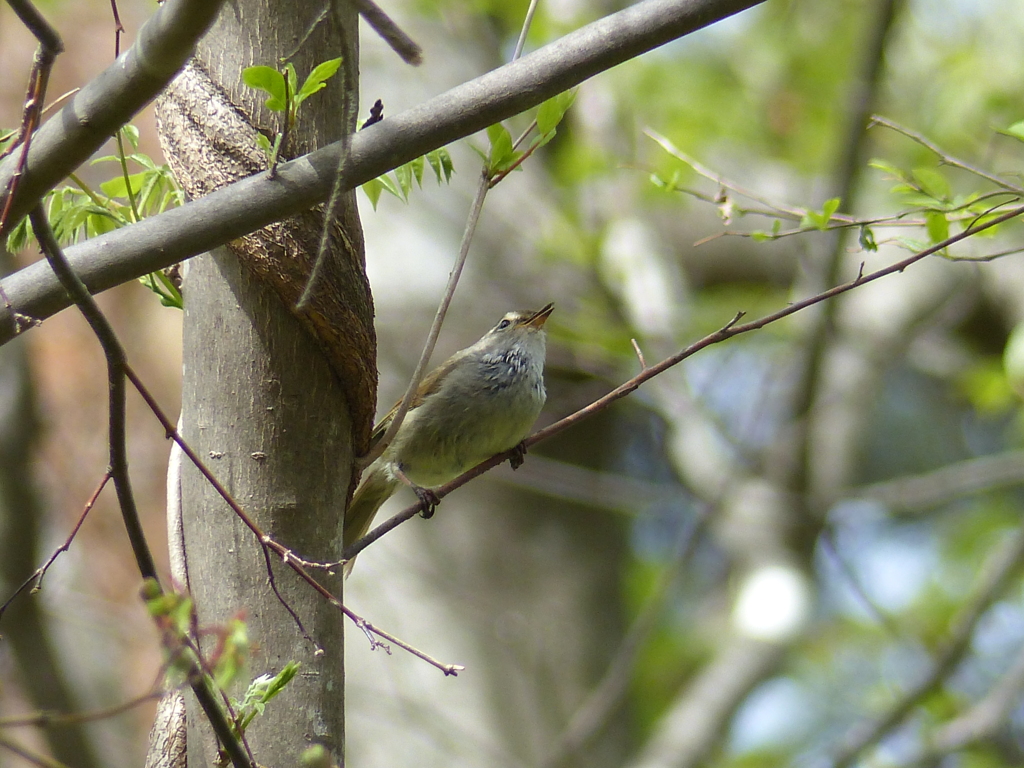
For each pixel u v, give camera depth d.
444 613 12.12
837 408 14.13
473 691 11.77
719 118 13.59
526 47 12.23
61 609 12.38
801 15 14.41
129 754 12.57
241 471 4.12
